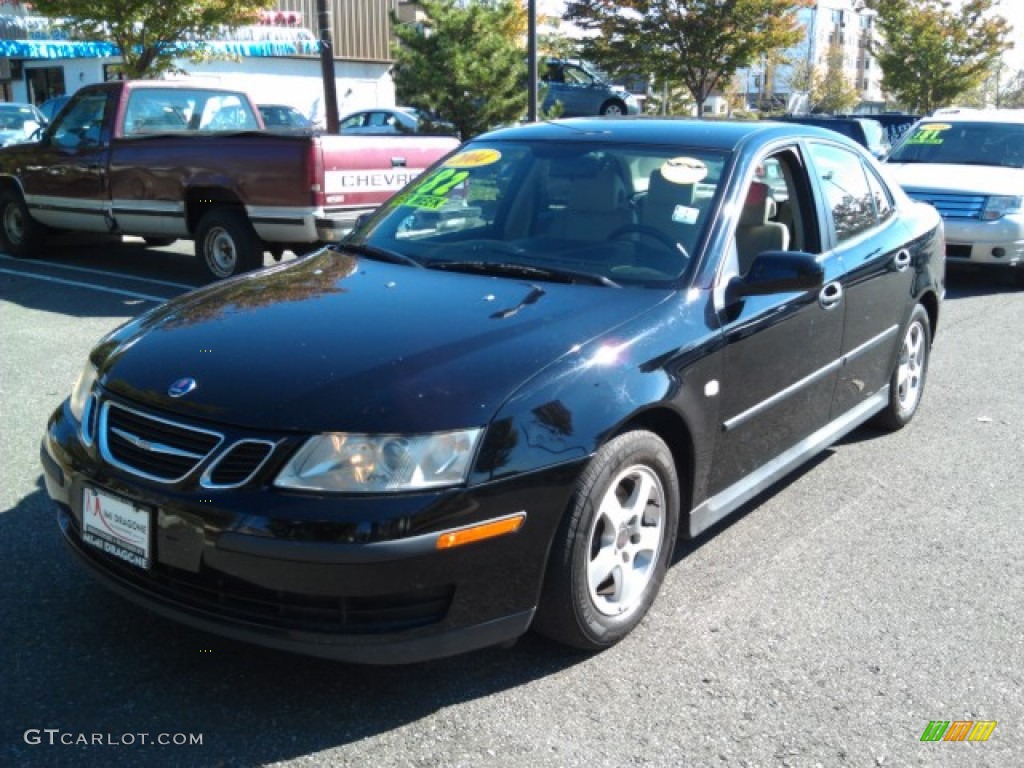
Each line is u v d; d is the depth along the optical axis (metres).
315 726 2.92
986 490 4.97
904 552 4.23
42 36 23.83
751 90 64.75
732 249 3.91
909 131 11.93
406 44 18.28
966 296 10.28
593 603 3.22
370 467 2.76
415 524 2.74
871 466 5.28
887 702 3.13
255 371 3.03
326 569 2.71
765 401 4.01
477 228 4.26
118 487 3.00
